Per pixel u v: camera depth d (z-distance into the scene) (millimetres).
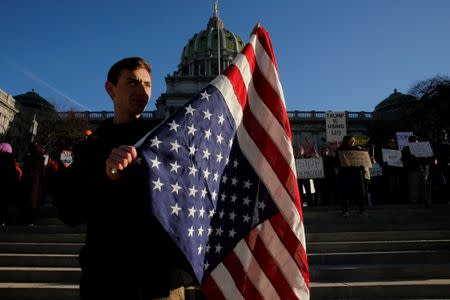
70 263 6574
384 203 14516
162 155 2168
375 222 9461
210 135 2461
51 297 5441
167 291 1988
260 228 2525
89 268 2006
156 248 2045
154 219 2084
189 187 2217
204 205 2275
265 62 2980
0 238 7902
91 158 2217
